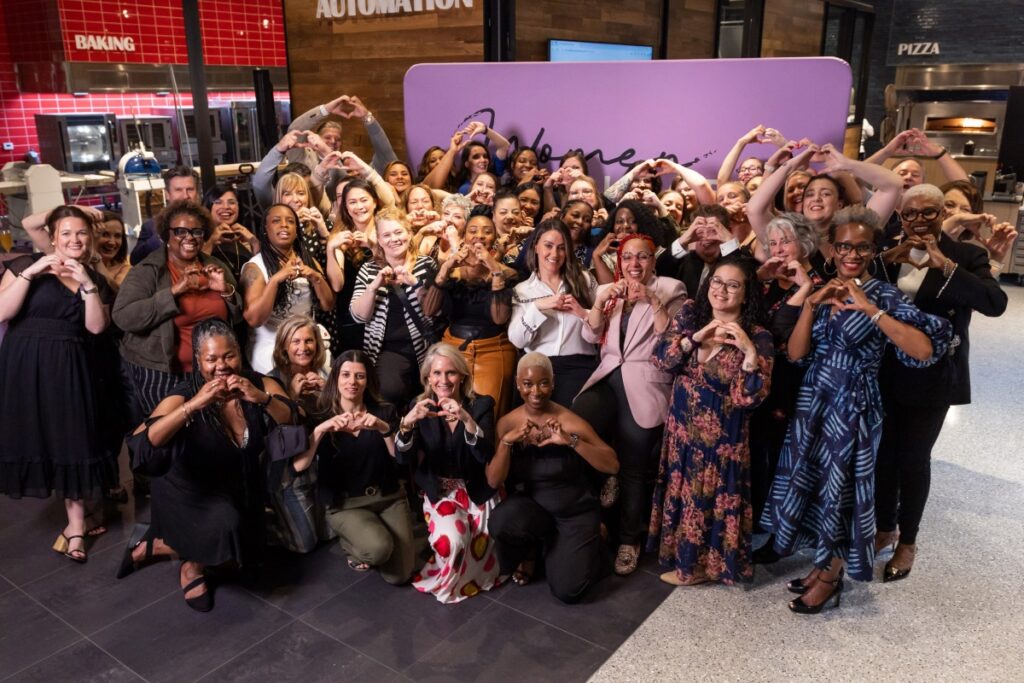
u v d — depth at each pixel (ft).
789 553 10.79
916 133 14.23
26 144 28.30
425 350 12.89
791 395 11.16
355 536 10.92
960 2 35.53
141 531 12.31
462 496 11.10
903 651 9.97
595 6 21.91
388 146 18.60
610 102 17.17
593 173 17.69
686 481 10.80
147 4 26.84
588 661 9.81
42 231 12.68
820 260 11.50
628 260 11.42
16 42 26.68
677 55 26.14
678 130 16.87
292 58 22.66
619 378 11.72
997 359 20.49
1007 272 27.81
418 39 20.43
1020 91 28.66
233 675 9.59
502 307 12.11
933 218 10.47
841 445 9.99
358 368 10.96
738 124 16.42
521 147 17.61
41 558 12.09
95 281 12.16
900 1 36.96
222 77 29.40
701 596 11.09
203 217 11.89
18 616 10.71
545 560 11.23
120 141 27.25
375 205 15.01
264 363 12.59
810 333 10.15
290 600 11.03
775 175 12.10
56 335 11.66
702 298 10.66
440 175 16.97
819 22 29.63
